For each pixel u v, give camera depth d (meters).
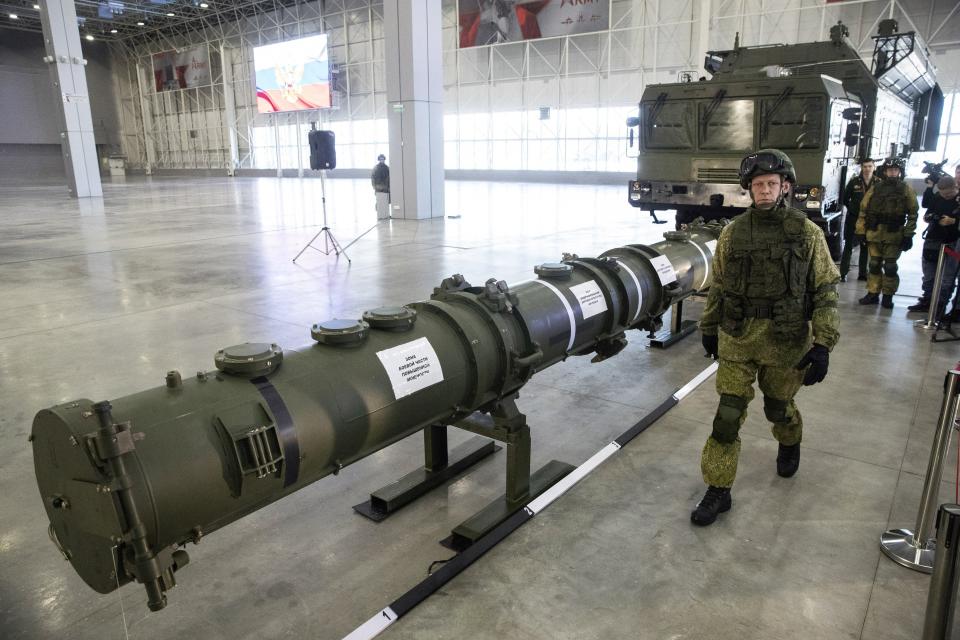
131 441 1.60
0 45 42.53
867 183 7.72
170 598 2.46
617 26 26.62
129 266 9.38
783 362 2.83
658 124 8.15
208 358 5.14
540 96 29.41
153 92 46.84
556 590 2.45
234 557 2.71
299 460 2.04
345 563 2.67
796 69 9.26
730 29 23.91
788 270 2.72
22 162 44.38
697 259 4.96
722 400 2.89
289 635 2.25
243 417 1.93
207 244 11.63
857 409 4.16
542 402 4.39
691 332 6.09
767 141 7.39
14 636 2.25
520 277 8.22
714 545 2.73
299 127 36.53
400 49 14.62
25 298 7.34
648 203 8.43
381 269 8.94
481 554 2.65
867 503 3.05
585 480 3.30
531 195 22.30
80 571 1.86
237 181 36.19
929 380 4.68
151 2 36.81
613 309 3.63
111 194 25.78
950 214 6.05
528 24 28.11
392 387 2.36
